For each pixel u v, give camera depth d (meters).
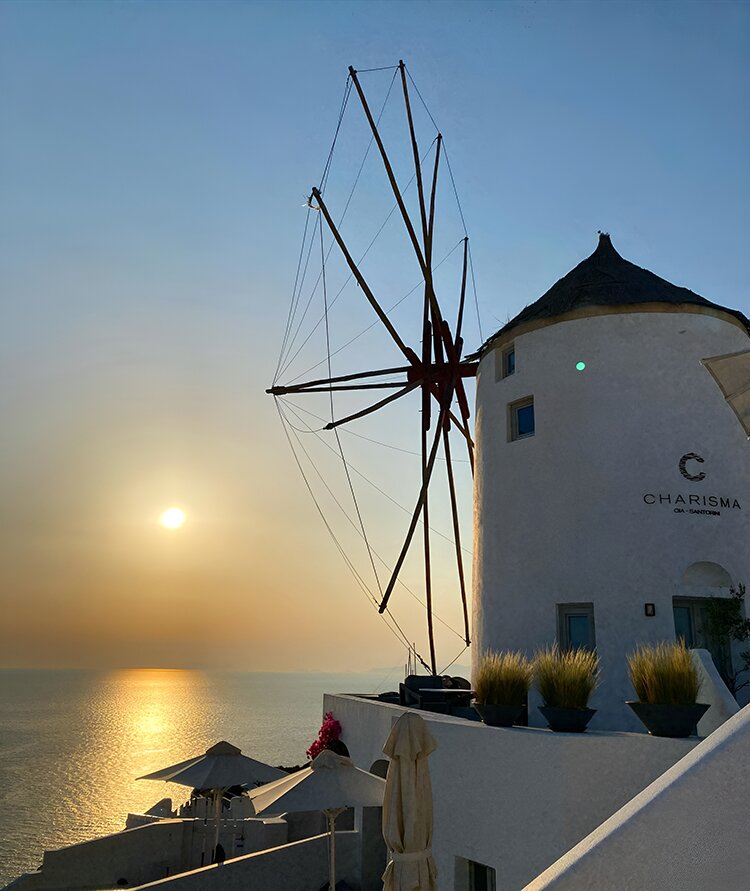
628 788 8.42
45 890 20.88
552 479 15.03
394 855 8.23
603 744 8.49
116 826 74.81
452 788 10.14
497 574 15.77
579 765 8.38
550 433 15.31
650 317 15.23
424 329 22.61
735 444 14.77
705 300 15.96
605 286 16.02
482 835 9.40
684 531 13.93
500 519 16.00
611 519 14.15
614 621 13.61
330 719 19.72
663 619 13.38
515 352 16.64
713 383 14.99
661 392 14.78
